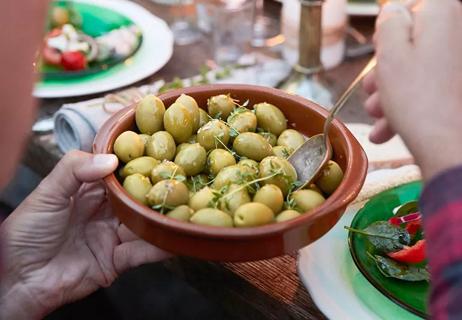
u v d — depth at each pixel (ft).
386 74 1.39
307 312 1.83
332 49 2.96
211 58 3.10
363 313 1.72
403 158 2.33
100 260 2.17
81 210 2.13
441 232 1.20
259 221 1.56
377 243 1.87
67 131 2.49
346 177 1.67
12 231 2.04
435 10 1.41
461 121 1.29
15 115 1.20
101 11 3.29
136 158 1.75
